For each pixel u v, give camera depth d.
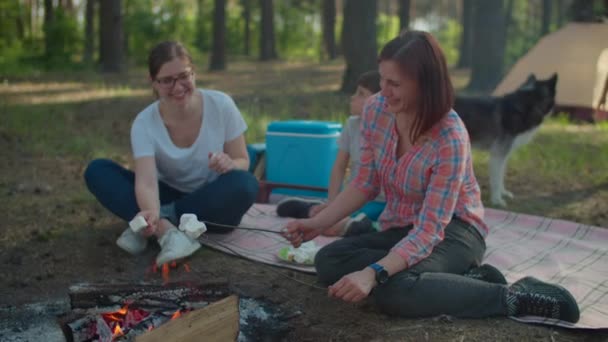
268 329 2.99
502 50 13.77
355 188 3.27
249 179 4.02
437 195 2.90
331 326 3.02
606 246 4.27
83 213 4.91
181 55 3.72
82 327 2.65
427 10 48.84
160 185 4.20
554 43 10.69
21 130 8.23
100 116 10.02
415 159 2.99
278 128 5.32
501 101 5.70
